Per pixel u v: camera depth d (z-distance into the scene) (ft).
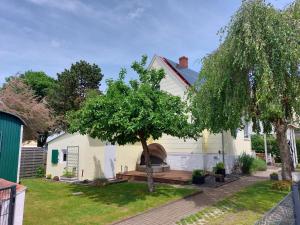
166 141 61.57
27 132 75.46
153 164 59.16
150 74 36.50
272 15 26.43
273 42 26.05
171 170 58.59
